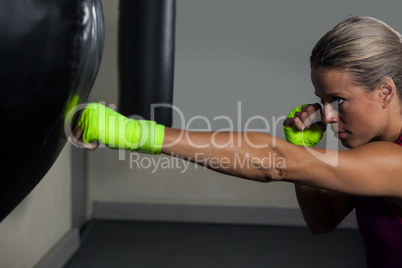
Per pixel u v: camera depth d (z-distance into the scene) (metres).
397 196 0.70
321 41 0.74
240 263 2.93
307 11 3.45
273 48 3.50
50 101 0.45
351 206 1.05
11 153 0.46
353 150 0.69
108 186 3.71
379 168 0.67
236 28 3.50
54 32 0.44
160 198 3.72
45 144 0.47
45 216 2.75
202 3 3.49
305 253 3.10
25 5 0.43
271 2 3.46
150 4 2.51
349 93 0.71
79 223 3.46
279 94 3.53
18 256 2.36
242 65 3.53
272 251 3.12
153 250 3.13
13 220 2.29
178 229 3.53
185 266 2.88
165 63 2.57
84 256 3.03
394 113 0.74
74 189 3.33
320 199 1.03
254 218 3.64
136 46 2.55
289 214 3.61
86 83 0.50
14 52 0.43
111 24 3.40
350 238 3.36
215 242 3.28
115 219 3.70
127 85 2.60
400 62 0.71
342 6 3.43
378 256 0.86
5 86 0.43
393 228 0.81
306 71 3.50
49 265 2.70
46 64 0.44
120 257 3.02
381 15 3.41
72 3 0.44
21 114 0.44
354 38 0.70
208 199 3.70
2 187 0.48
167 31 2.55
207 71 3.54
